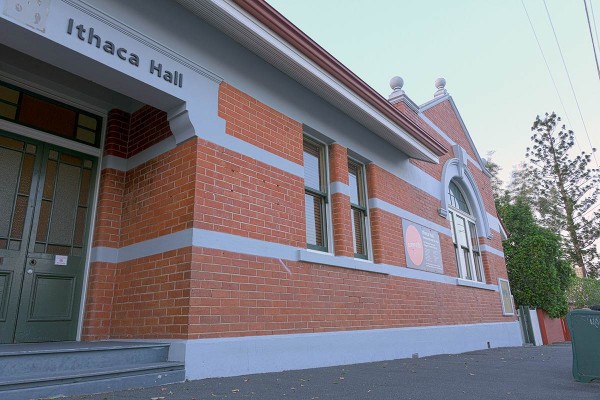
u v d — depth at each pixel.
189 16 5.91
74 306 5.82
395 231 9.33
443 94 14.72
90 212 6.26
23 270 5.49
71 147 6.26
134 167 6.38
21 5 4.25
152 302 5.36
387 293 8.37
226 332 5.21
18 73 5.79
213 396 3.90
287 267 6.30
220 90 6.10
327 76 7.45
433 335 9.41
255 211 6.05
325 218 7.82
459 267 12.59
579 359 5.43
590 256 35.53
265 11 6.11
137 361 4.63
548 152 37.38
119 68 4.93
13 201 5.59
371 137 9.33
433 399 4.10
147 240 5.74
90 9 4.78
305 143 7.98
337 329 6.88
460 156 14.16
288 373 5.55
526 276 20.44
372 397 4.11
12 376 3.73
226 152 5.89
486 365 7.25
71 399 3.65
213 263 5.28
